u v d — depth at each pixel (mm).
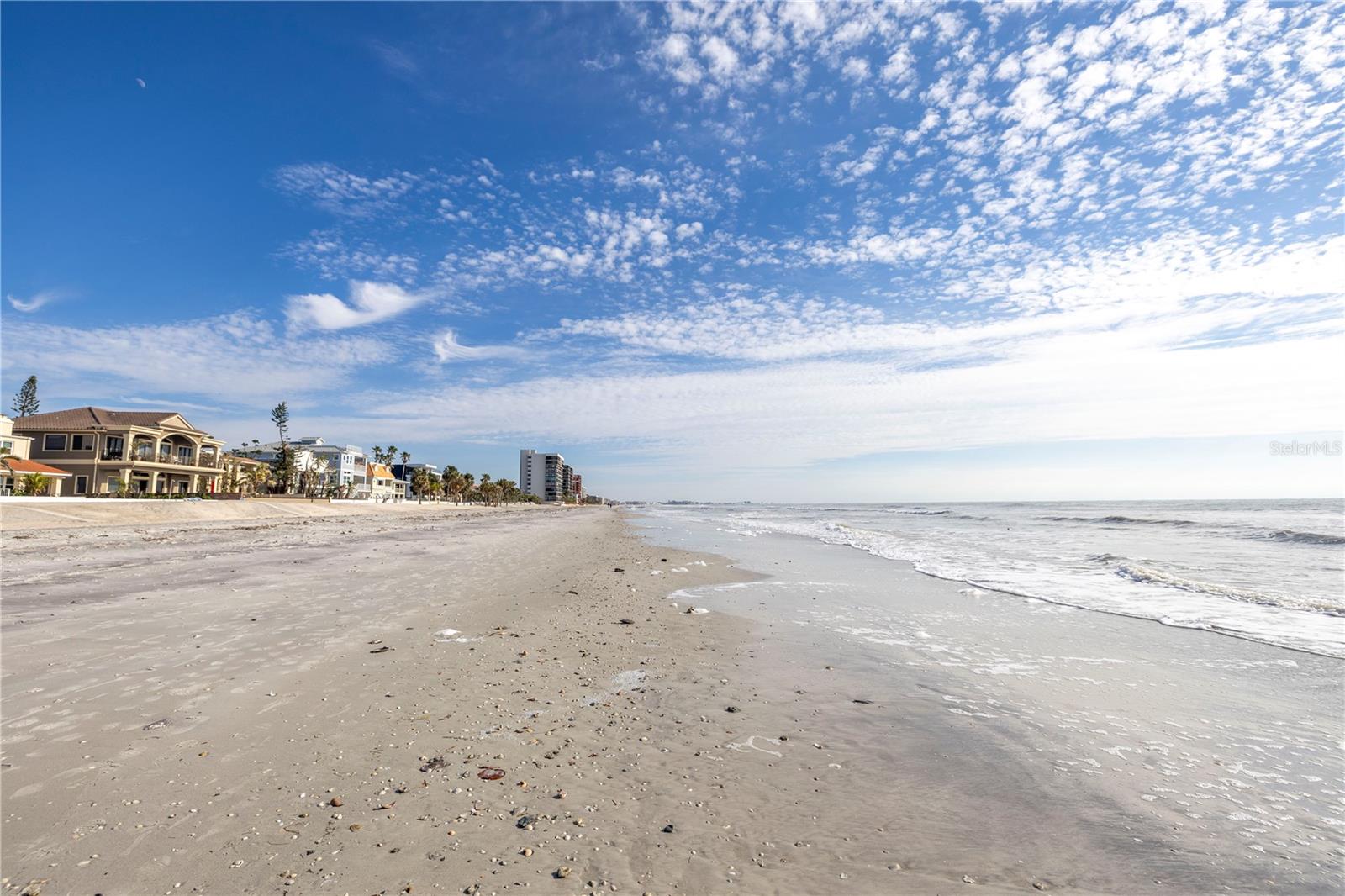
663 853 4047
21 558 19719
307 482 91562
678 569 20266
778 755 5672
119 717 6121
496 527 49500
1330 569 19047
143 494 57875
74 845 3939
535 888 3627
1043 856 4105
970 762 5551
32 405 85375
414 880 3670
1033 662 8844
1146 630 10852
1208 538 33156
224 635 9469
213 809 4422
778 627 11219
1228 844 4262
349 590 14109
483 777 5043
